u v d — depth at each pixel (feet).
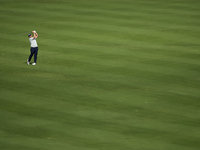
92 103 226.38
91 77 270.05
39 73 278.87
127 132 191.52
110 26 395.75
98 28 389.60
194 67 290.97
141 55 318.86
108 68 288.51
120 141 181.98
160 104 225.35
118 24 402.11
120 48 337.11
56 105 223.30
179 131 192.65
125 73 278.05
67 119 205.98
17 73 278.67
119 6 473.67
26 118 206.80
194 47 340.59
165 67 290.97
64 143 179.83
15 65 297.33
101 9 458.91
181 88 250.98
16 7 476.13
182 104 225.76
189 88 251.19
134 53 323.78
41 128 195.52
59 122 202.39
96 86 253.24
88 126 197.88
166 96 237.25
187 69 287.07
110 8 463.83
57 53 325.01
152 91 245.24
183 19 421.18
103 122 202.59
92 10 454.40
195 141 181.98
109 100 230.68
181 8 465.47
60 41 355.56
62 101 228.84
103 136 187.11
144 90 246.88
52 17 428.56
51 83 258.37
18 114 211.41
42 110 216.54
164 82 261.44
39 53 325.62
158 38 364.58
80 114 212.02
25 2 502.38
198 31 382.83
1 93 240.12
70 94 239.71
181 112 215.10
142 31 382.22
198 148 175.01
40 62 304.09
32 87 250.98
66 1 504.02
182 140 183.11
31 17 430.20
